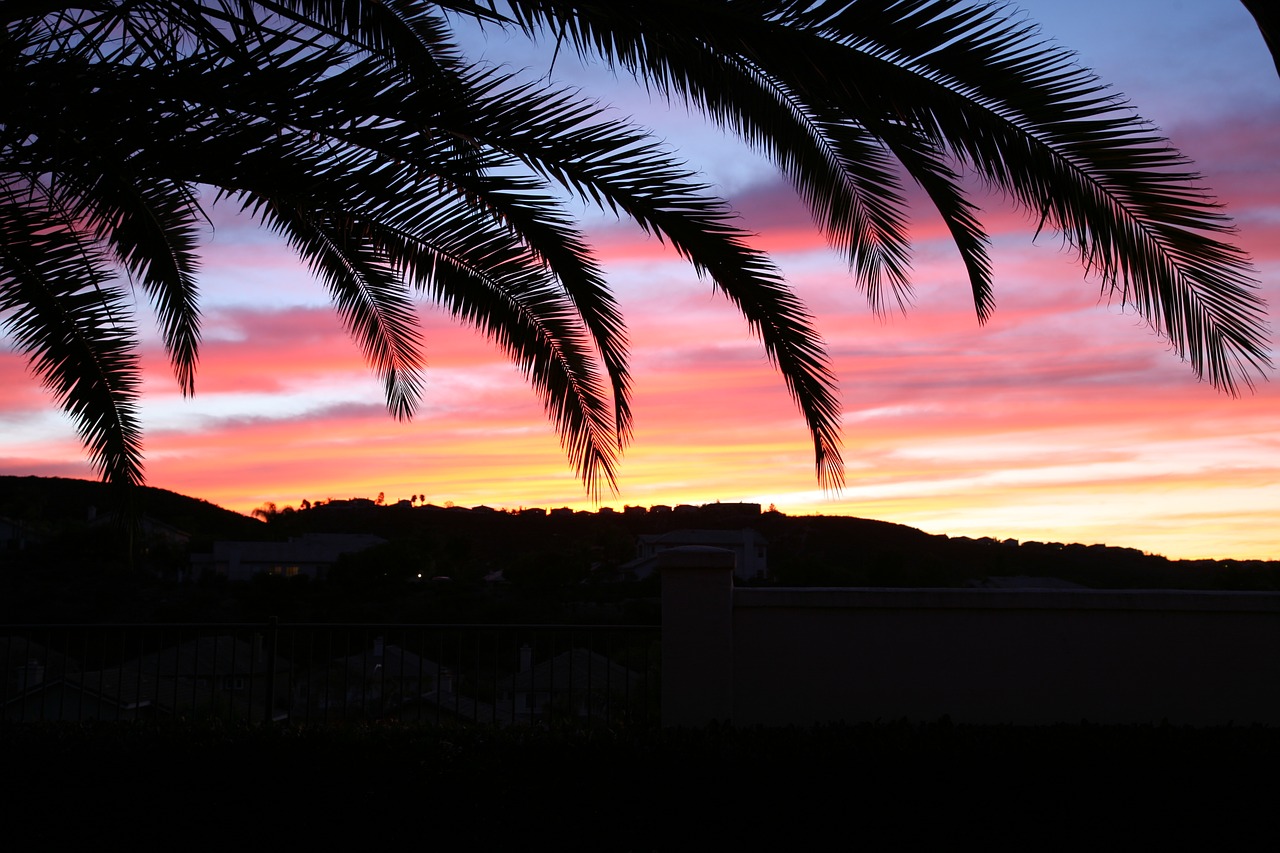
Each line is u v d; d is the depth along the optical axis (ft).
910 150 15.20
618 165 15.76
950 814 13.58
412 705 24.66
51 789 14.16
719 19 12.41
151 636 27.37
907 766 13.97
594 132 15.30
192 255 20.94
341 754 14.52
